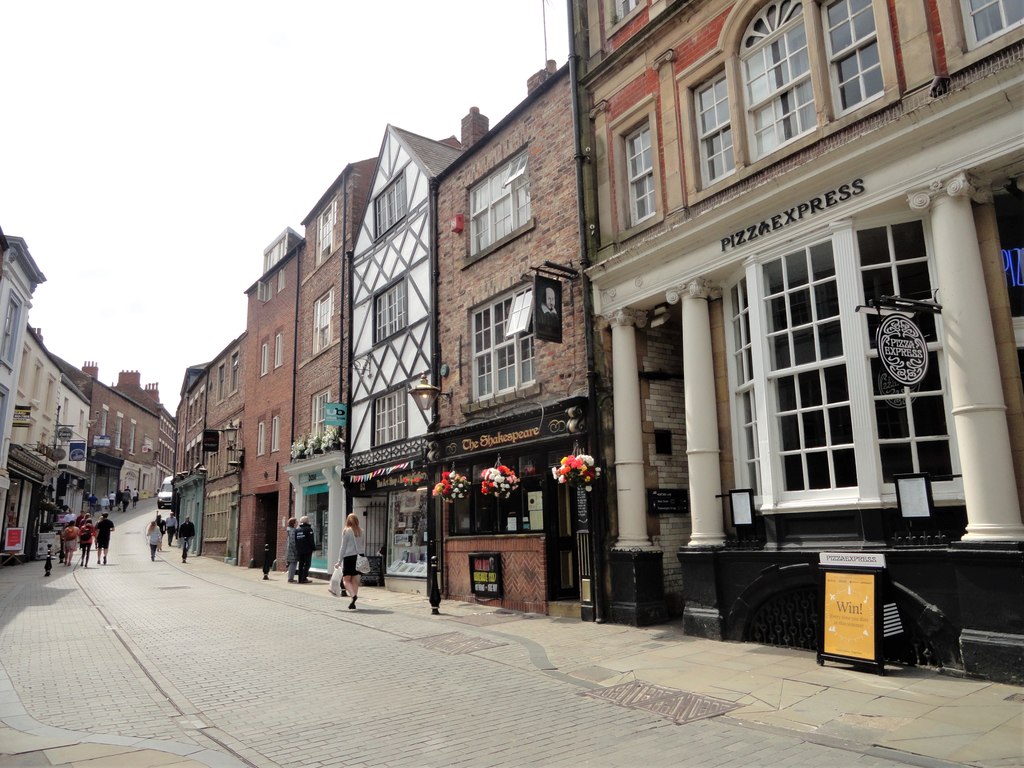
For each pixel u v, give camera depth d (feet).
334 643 28.17
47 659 24.94
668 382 33.81
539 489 36.09
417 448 47.16
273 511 77.15
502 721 17.42
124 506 173.99
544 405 34.73
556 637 28.14
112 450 181.37
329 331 65.46
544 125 38.52
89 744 15.48
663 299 31.17
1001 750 13.83
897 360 19.57
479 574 38.83
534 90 38.99
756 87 27.84
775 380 25.61
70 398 109.60
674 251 29.66
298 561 57.52
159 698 19.76
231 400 93.20
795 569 23.52
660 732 16.30
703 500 27.71
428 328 47.60
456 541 41.45
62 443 99.71
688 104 30.32
